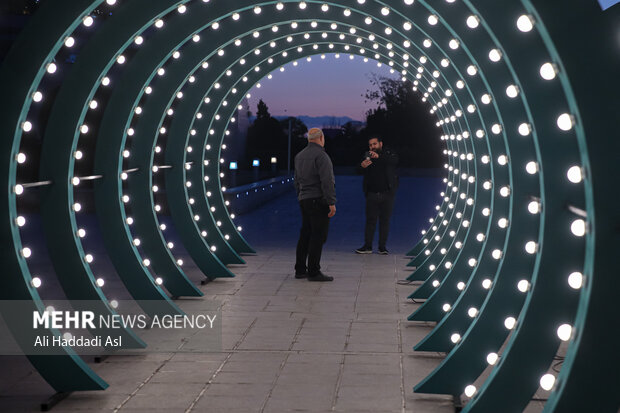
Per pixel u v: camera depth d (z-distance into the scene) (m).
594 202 2.21
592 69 2.17
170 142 7.61
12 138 3.61
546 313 3.17
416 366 4.65
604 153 2.19
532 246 3.30
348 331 5.58
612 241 2.22
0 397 4.01
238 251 9.84
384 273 8.42
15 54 3.56
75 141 4.59
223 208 9.68
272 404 3.90
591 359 2.32
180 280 6.74
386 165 9.97
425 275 7.70
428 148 43.16
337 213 16.38
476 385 4.25
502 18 2.97
